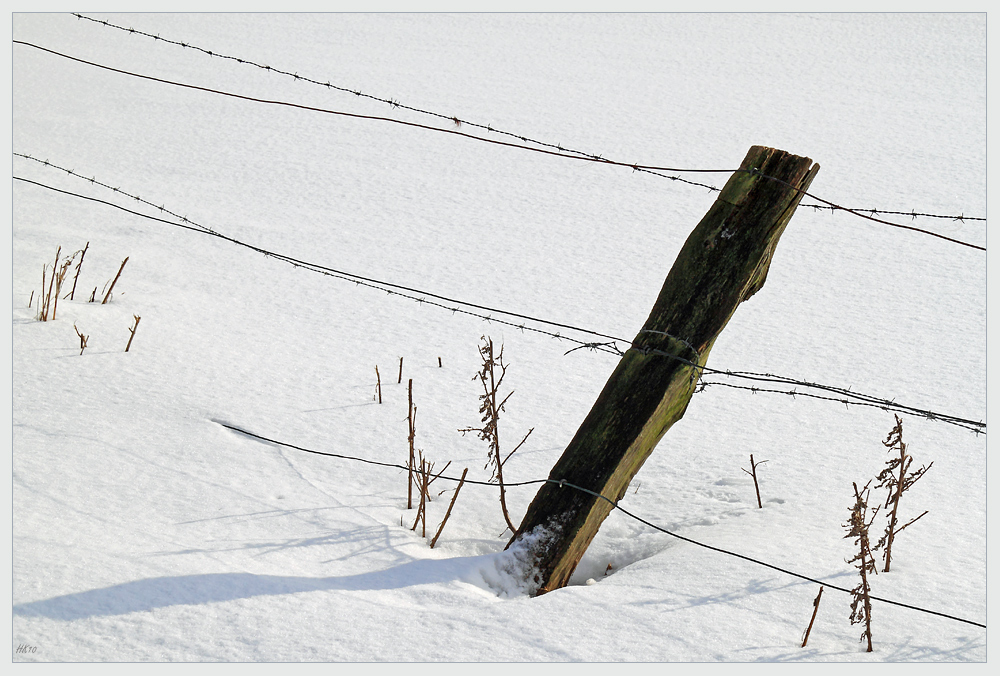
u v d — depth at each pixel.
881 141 16.31
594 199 13.00
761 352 7.61
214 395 6.00
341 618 3.61
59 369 6.11
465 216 11.98
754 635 3.50
